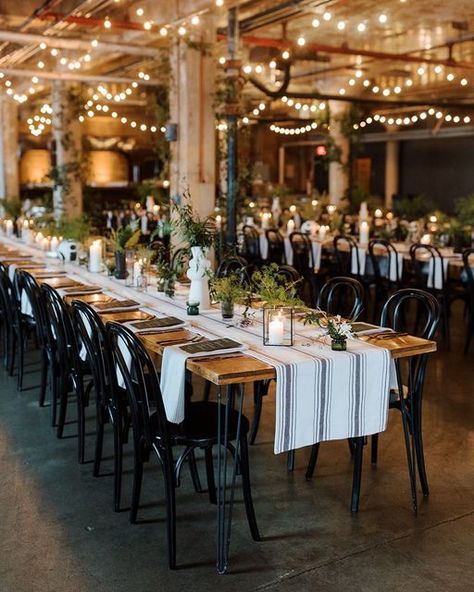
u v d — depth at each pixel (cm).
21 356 537
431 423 473
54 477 392
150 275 586
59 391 522
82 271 624
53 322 446
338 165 1558
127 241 571
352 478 390
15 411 495
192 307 423
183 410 324
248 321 398
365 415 335
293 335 367
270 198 1711
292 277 499
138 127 2034
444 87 1527
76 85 1419
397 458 416
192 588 287
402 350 344
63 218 877
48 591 286
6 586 289
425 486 368
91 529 335
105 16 993
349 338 362
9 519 344
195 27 888
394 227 1083
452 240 862
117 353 332
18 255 759
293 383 313
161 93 1144
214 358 323
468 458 416
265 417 484
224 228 952
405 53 1200
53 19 927
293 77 1463
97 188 1941
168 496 303
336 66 1337
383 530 333
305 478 391
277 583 291
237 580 293
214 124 918
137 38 1041
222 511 302
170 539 301
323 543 321
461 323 809
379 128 2025
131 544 321
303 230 1051
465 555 312
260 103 1554
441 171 1928
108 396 374
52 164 1529
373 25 1018
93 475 394
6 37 980
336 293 895
